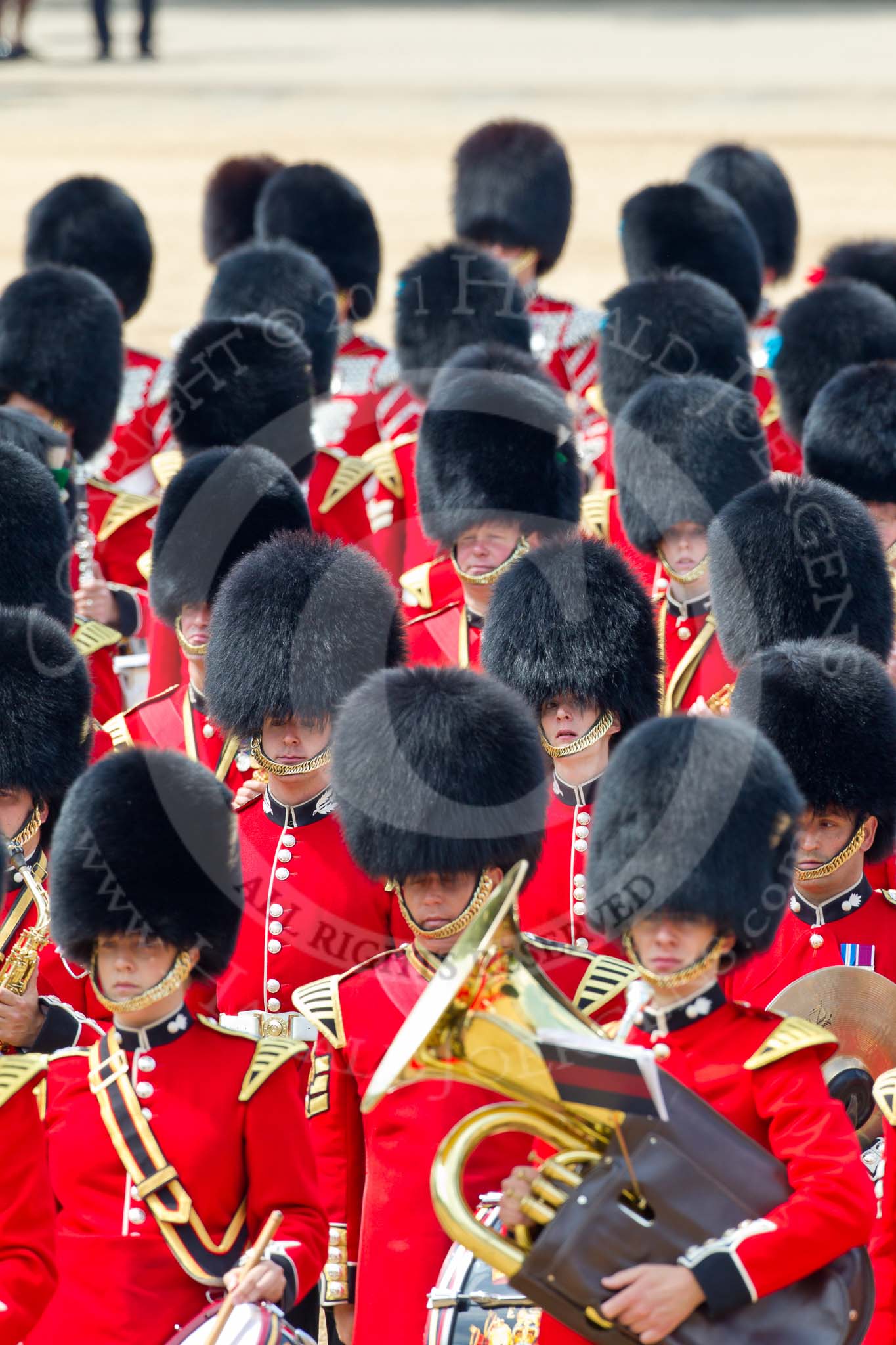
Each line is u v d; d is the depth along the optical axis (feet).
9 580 94.07
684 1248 53.62
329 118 376.68
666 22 588.50
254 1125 62.03
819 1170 55.16
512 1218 55.47
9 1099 58.23
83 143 339.36
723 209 147.64
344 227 151.64
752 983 74.90
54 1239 59.41
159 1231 61.11
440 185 303.89
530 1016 53.98
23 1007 69.26
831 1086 65.16
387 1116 65.00
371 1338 63.36
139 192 295.07
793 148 334.85
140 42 473.26
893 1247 62.34
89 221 156.46
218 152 330.75
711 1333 53.31
